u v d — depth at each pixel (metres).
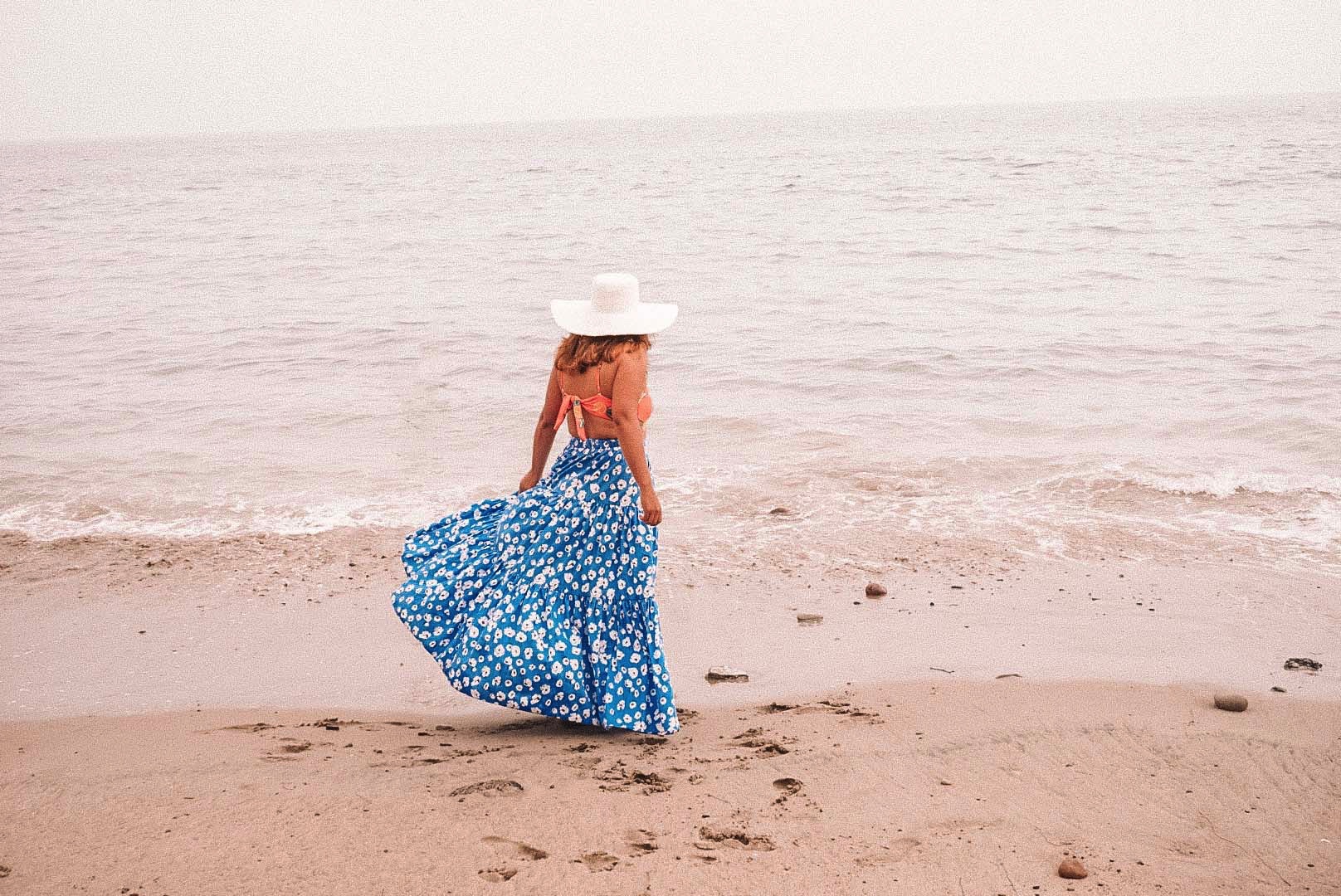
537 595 4.05
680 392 11.27
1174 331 13.38
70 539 7.18
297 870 2.93
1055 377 11.42
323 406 10.98
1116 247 21.55
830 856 3.06
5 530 7.41
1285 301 15.05
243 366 12.97
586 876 2.91
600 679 4.06
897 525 7.22
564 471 4.15
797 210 33.22
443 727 4.39
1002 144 83.75
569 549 4.07
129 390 11.83
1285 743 3.98
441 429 10.07
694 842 3.14
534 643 3.99
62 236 31.22
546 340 14.10
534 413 10.59
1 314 16.94
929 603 5.91
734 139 134.12
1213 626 5.48
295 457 9.22
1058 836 3.24
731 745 4.04
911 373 11.80
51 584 6.39
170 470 8.85
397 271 21.48
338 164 97.44
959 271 19.27
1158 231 23.98
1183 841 3.22
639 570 4.07
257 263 23.30
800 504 7.69
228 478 8.62
